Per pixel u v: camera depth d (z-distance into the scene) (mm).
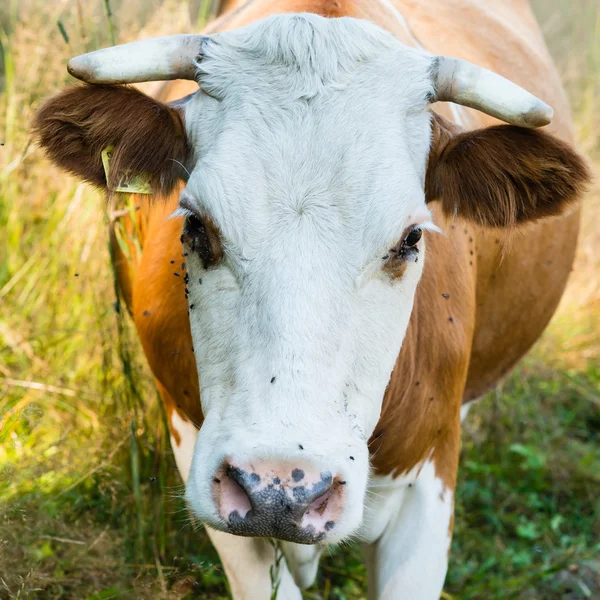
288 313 2850
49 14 6207
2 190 5758
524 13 6137
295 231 2932
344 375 2910
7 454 4562
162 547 4410
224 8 5254
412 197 3049
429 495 3832
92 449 4691
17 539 3934
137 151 3289
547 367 6664
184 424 3908
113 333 5023
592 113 8438
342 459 2818
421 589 3760
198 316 3088
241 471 2746
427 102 3262
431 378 3709
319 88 3115
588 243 7594
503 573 5004
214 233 3006
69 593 4051
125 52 3221
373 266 2979
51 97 3199
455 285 3824
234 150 3035
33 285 5574
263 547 3742
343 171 2994
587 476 5836
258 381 2844
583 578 5105
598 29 9250
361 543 3969
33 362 5312
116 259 4586
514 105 3219
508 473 5824
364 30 3266
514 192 3365
